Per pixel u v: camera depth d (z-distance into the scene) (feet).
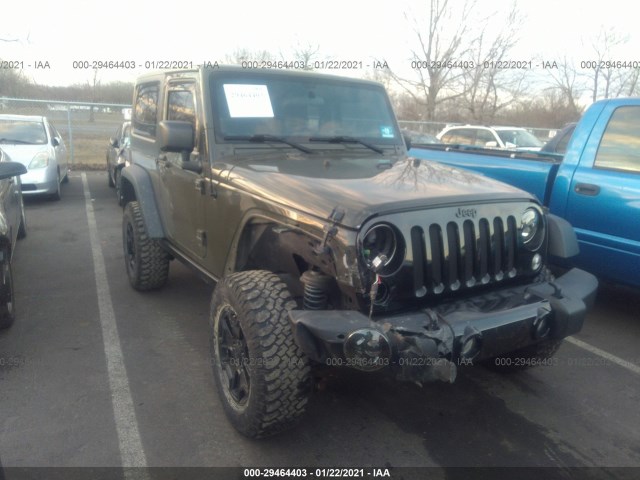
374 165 11.63
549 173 16.12
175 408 11.14
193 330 14.85
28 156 32.60
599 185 14.57
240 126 12.26
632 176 14.02
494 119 79.56
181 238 14.17
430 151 21.01
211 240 12.27
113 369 12.66
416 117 86.02
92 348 13.70
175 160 13.79
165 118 14.64
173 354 13.47
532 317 9.18
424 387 12.12
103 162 51.26
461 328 8.49
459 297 9.53
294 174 10.41
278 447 9.98
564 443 10.24
